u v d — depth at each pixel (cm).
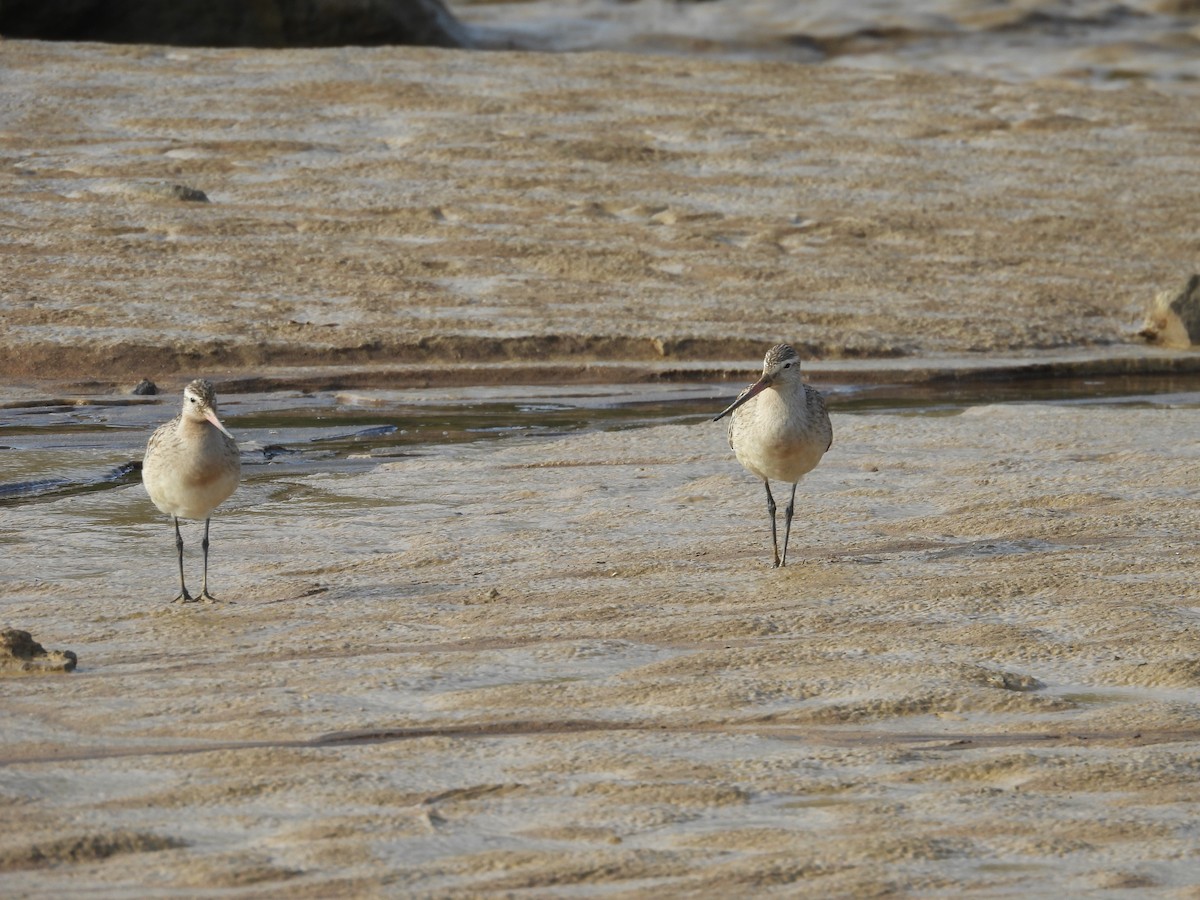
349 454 1731
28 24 4216
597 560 1235
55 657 959
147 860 689
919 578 1165
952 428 1798
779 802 758
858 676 937
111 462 1659
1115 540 1288
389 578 1191
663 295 2627
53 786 769
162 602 1127
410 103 3572
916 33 5291
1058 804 755
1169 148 3625
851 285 2731
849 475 1550
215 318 2395
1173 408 1955
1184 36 5322
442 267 2702
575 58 4041
